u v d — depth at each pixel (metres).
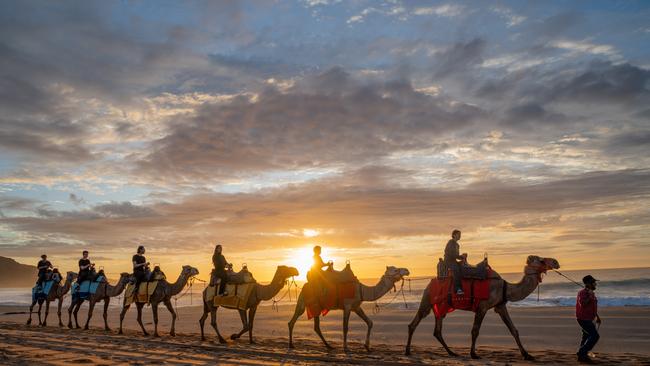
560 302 38.03
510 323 14.66
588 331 13.55
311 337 22.02
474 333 14.56
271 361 13.29
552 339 20.16
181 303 54.47
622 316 26.47
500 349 17.06
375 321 28.64
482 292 14.39
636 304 34.69
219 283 18.81
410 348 16.83
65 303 53.84
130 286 22.00
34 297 27.34
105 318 24.48
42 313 39.81
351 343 18.67
